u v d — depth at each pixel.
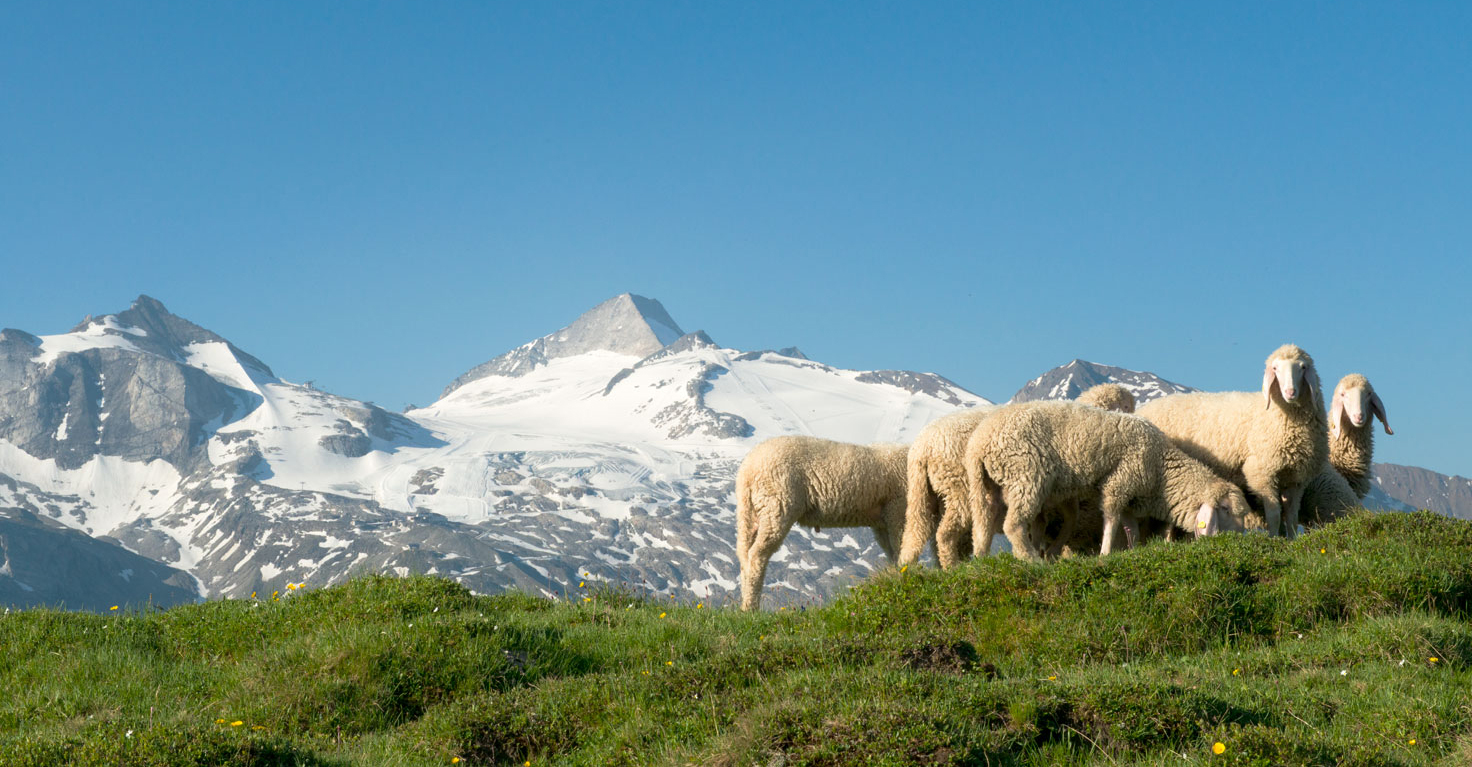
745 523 18.95
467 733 9.20
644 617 12.86
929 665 9.62
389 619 12.53
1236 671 9.58
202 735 8.30
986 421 15.37
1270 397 15.27
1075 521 16.34
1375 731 7.98
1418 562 11.19
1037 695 8.29
